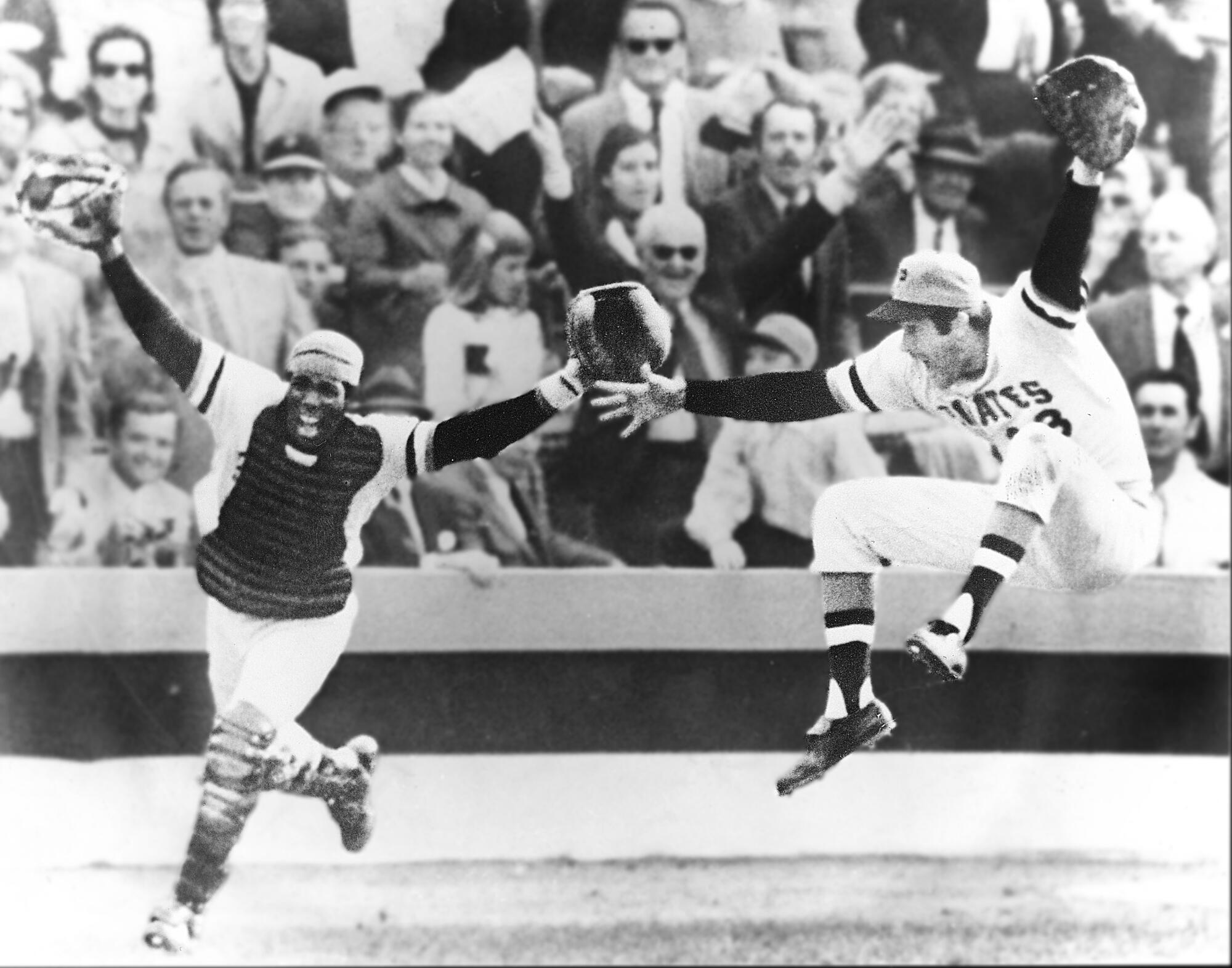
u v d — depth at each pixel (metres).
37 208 15.30
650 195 17.34
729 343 17.50
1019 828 17.36
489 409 16.31
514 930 16.50
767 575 17.42
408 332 17.20
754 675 17.33
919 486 14.79
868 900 16.95
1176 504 17.78
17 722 16.64
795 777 14.99
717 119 17.36
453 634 17.06
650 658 17.27
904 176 17.45
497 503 17.16
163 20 16.78
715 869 17.00
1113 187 17.70
